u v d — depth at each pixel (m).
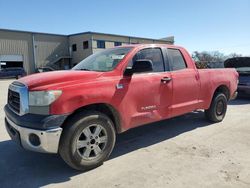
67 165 4.13
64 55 44.66
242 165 3.94
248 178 3.54
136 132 5.79
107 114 4.27
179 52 5.44
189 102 5.45
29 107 3.62
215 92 6.41
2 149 4.89
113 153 4.56
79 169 3.83
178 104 5.19
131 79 4.33
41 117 3.50
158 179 3.57
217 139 5.18
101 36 44.25
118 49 4.84
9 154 4.64
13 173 3.90
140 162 4.15
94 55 5.23
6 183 3.60
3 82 25.56
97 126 3.92
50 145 3.48
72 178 3.69
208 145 4.84
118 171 3.85
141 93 4.46
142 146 4.89
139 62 4.16
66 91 3.59
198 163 4.04
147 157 4.34
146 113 4.58
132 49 4.60
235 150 4.55
